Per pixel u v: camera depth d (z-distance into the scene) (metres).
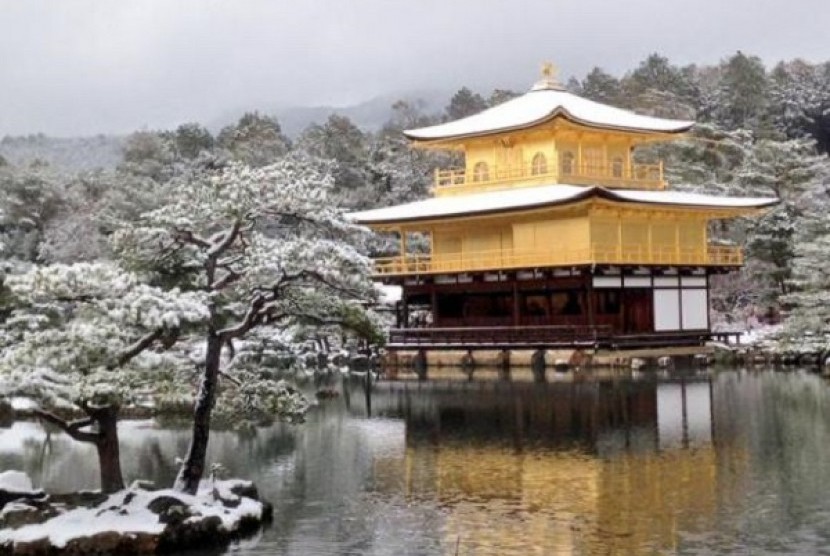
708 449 35.19
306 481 31.28
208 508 24.39
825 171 100.69
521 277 76.00
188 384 27.36
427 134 85.94
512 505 27.28
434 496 28.69
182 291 26.58
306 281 26.67
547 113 79.44
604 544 23.17
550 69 93.00
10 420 44.94
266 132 145.50
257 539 24.25
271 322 27.02
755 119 147.00
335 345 77.88
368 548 23.41
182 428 42.97
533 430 40.78
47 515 23.75
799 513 25.53
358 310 26.70
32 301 23.50
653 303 75.69
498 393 54.56
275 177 26.06
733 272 93.44
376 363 75.62
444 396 54.00
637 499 27.56
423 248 101.88
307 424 44.19
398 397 54.19
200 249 26.97
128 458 35.59
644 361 67.25
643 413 44.91
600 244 73.31
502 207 74.44
